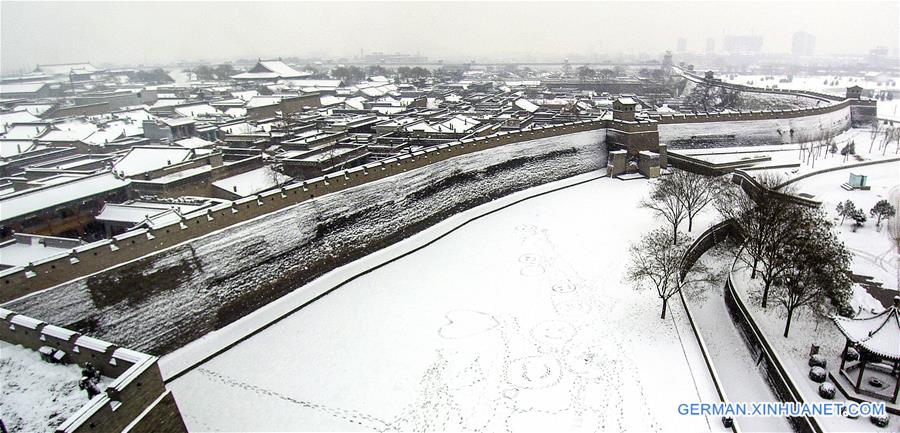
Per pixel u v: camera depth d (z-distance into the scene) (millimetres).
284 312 51656
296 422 37125
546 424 36406
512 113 132750
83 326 40000
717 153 101688
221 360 44500
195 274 47375
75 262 39688
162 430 26344
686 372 41438
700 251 64750
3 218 52312
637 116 109688
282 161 76750
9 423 23969
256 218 53000
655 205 76562
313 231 58500
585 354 43844
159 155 75875
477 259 63531
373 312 51688
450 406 38375
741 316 49031
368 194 65250
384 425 36812
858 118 133500
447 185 77562
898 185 74562
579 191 90250
